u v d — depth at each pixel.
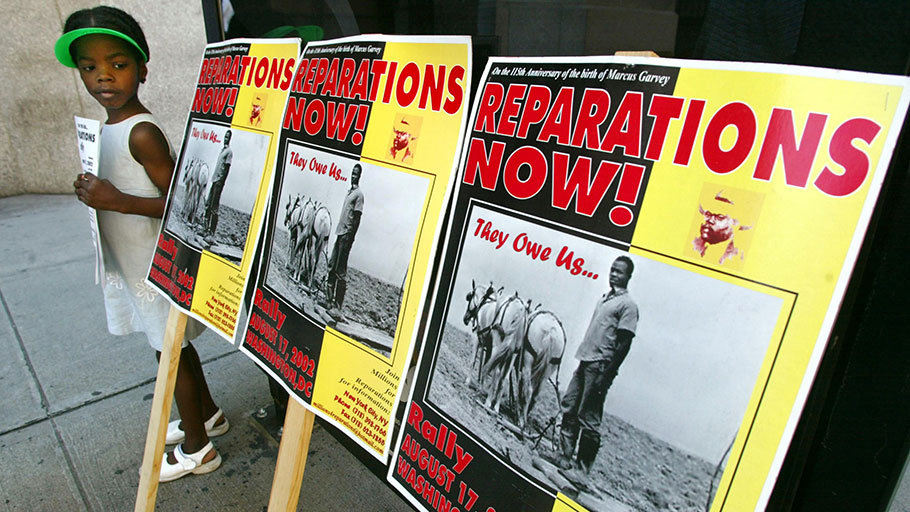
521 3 1.03
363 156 0.99
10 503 1.84
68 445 2.11
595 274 0.67
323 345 1.04
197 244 1.38
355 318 0.99
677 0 0.82
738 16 0.76
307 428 1.08
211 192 1.35
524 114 0.75
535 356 0.72
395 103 0.95
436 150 0.88
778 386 0.55
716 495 0.58
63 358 2.69
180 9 4.73
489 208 0.79
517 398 0.74
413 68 0.92
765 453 0.55
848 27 0.66
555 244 0.71
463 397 0.81
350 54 1.03
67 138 5.25
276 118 1.20
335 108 1.06
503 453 0.76
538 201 0.73
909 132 0.60
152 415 1.49
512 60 0.77
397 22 1.29
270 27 1.69
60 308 3.17
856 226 0.52
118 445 2.11
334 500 1.89
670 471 0.61
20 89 5.00
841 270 0.52
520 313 0.74
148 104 5.00
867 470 0.74
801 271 0.54
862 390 0.72
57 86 5.05
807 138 0.54
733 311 0.57
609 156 0.67
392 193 0.94
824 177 0.53
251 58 1.29
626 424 0.64
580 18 0.95
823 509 0.79
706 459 0.59
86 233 4.38
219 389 2.47
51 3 4.77
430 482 0.85
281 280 1.15
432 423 0.85
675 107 0.62
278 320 1.15
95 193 1.50
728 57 0.79
